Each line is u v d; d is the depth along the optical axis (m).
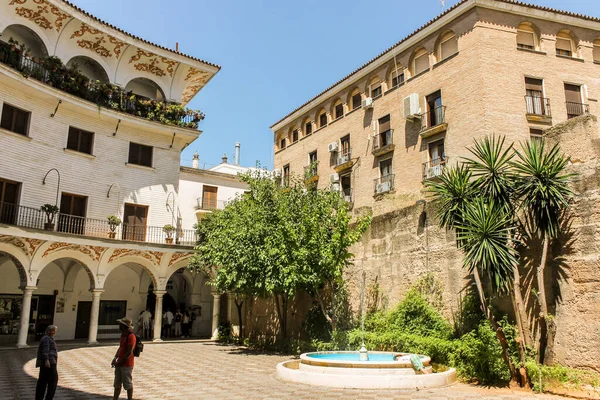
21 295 24.92
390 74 30.83
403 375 12.34
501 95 24.67
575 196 12.76
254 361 18.44
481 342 13.56
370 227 21.25
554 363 12.47
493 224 12.60
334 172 34.75
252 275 20.17
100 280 24.47
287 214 19.39
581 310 12.15
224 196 36.44
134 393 11.49
